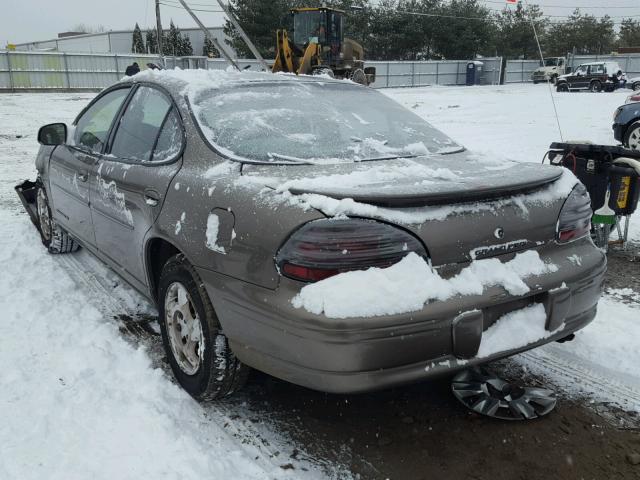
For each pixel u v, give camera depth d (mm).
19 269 4738
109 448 2480
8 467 2344
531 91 34031
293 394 3002
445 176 2551
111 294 4230
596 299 2783
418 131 3523
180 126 3088
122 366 3189
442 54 56562
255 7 41688
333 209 2160
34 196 5828
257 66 34031
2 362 3182
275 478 2357
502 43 53125
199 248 2588
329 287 2107
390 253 2176
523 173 2701
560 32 51281
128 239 3352
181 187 2807
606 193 4934
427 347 2197
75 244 5102
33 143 13352
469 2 55500
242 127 3035
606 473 2408
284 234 2211
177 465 2385
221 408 2854
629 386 3045
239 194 2475
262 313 2275
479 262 2365
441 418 2779
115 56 35000
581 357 3342
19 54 32094
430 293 2184
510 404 2848
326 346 2088
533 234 2529
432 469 2426
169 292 2945
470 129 14719
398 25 54625
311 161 2857
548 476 2389
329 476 2379
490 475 2393
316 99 3502
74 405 2785
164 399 2869
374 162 2941
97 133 4066
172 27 51906
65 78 33688
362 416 2805
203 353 2693
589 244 2811
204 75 3504
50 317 3791
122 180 3346
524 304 2496
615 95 26172
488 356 2350
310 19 18797
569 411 2834
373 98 3799
